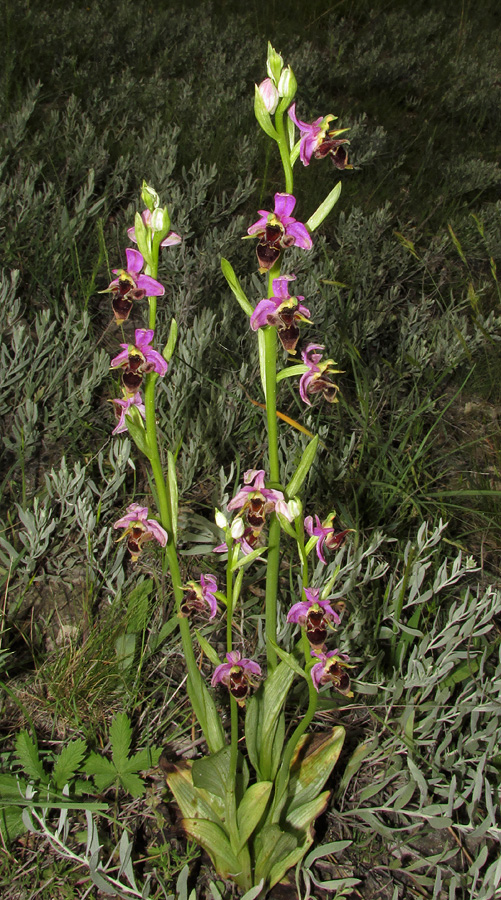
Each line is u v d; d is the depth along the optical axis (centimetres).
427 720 64
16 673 66
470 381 103
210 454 80
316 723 66
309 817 59
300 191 131
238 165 131
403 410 91
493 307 116
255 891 54
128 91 150
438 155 156
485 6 266
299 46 202
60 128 136
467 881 60
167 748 64
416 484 80
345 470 79
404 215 136
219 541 74
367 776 65
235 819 56
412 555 70
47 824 59
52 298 95
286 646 68
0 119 132
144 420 55
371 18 233
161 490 54
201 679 57
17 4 178
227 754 56
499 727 63
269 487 53
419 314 105
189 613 54
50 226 105
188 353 86
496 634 74
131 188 123
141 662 65
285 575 74
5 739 63
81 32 175
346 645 66
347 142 53
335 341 98
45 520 69
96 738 64
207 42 189
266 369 54
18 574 71
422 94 190
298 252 102
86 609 69
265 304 53
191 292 97
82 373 89
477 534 81
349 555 69
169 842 60
